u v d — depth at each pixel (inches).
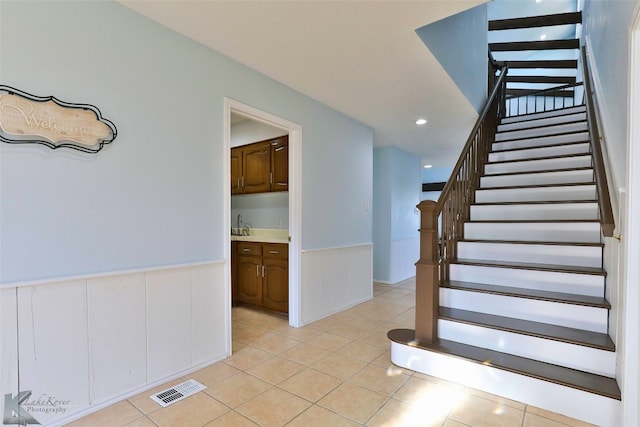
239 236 167.2
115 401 75.8
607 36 107.0
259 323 136.1
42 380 65.2
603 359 75.2
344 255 156.8
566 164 147.7
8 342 61.3
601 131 110.1
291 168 129.7
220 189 99.2
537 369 78.0
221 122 99.4
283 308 143.2
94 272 72.7
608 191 81.4
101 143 73.5
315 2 75.6
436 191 339.0
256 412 73.6
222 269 99.9
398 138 197.3
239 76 104.7
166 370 86.1
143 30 81.1
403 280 233.5
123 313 77.4
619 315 70.8
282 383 86.4
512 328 86.8
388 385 85.5
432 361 90.1
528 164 156.4
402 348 95.6
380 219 224.2
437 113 151.8
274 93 117.1
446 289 105.7
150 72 82.6
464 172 135.4
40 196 65.1
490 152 172.7
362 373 92.1
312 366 96.4
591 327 84.8
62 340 67.8
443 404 76.8
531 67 223.9
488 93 182.1
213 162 97.3
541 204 127.8
